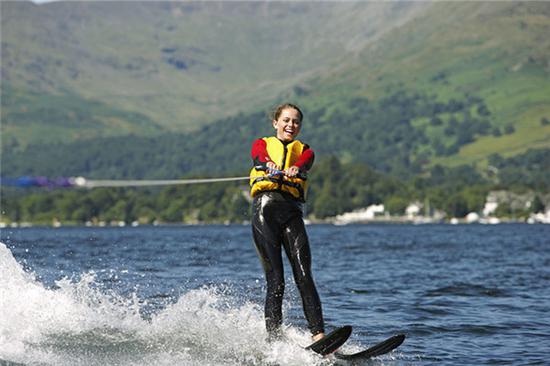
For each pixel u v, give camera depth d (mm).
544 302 29562
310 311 18828
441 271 45875
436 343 20906
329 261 57125
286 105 19984
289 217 19250
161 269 44281
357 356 17938
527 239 122688
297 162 19406
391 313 26438
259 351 18312
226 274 40812
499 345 20641
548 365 18203
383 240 119625
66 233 181500
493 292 33000
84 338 18812
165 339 19109
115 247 81938
